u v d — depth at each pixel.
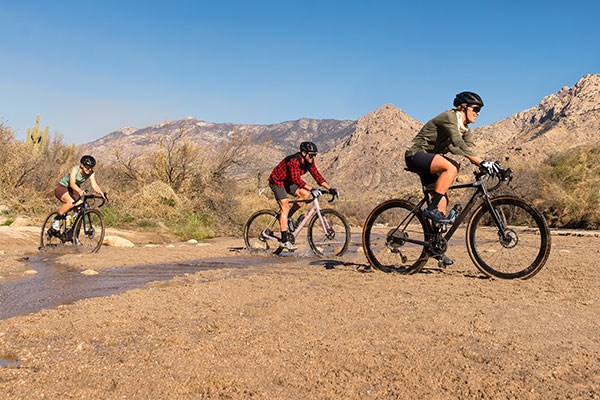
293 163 7.94
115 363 2.49
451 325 3.21
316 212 8.09
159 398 2.11
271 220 8.40
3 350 2.71
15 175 14.02
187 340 2.85
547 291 4.34
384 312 3.54
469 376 2.34
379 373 2.39
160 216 13.74
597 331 3.12
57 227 8.63
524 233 5.77
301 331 3.05
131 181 15.57
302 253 8.22
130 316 3.43
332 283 4.69
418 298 4.01
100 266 6.24
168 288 4.47
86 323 3.24
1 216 12.45
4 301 4.16
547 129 76.00
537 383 2.26
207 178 15.75
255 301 3.90
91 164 8.32
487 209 5.11
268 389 2.20
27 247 8.80
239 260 7.13
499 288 4.45
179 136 15.88
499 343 2.84
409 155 5.29
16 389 2.15
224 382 2.27
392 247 5.49
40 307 3.94
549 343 2.85
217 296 4.07
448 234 5.18
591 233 12.70
